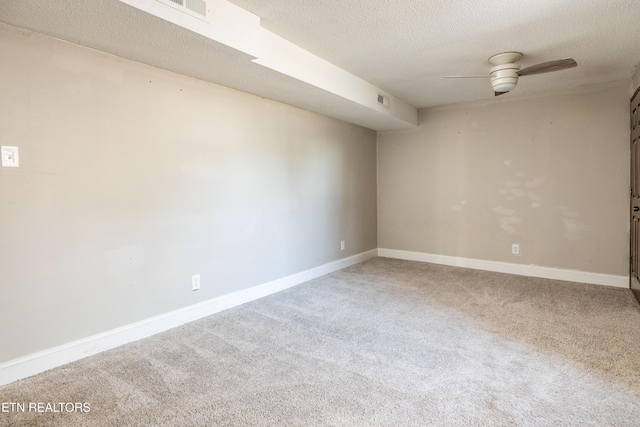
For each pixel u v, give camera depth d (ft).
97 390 6.21
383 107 13.44
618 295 11.38
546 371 6.78
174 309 9.14
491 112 14.62
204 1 6.70
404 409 5.64
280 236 12.30
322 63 10.20
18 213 6.56
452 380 6.49
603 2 7.03
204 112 9.71
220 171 10.20
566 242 13.29
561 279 13.41
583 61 10.33
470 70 11.09
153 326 8.66
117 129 7.92
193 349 7.80
